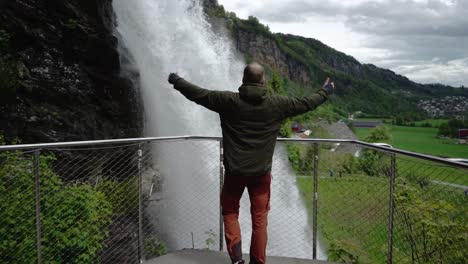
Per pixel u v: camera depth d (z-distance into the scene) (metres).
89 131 13.77
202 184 13.83
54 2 13.04
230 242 3.68
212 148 14.39
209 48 26.05
